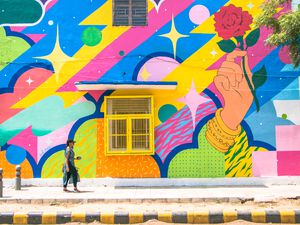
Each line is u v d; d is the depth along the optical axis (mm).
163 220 10117
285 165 14398
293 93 14492
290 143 14430
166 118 14461
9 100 14516
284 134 14438
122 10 14625
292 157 14398
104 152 14352
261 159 14398
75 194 12695
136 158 14422
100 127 14461
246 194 12461
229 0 14594
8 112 14508
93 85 13859
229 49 14562
